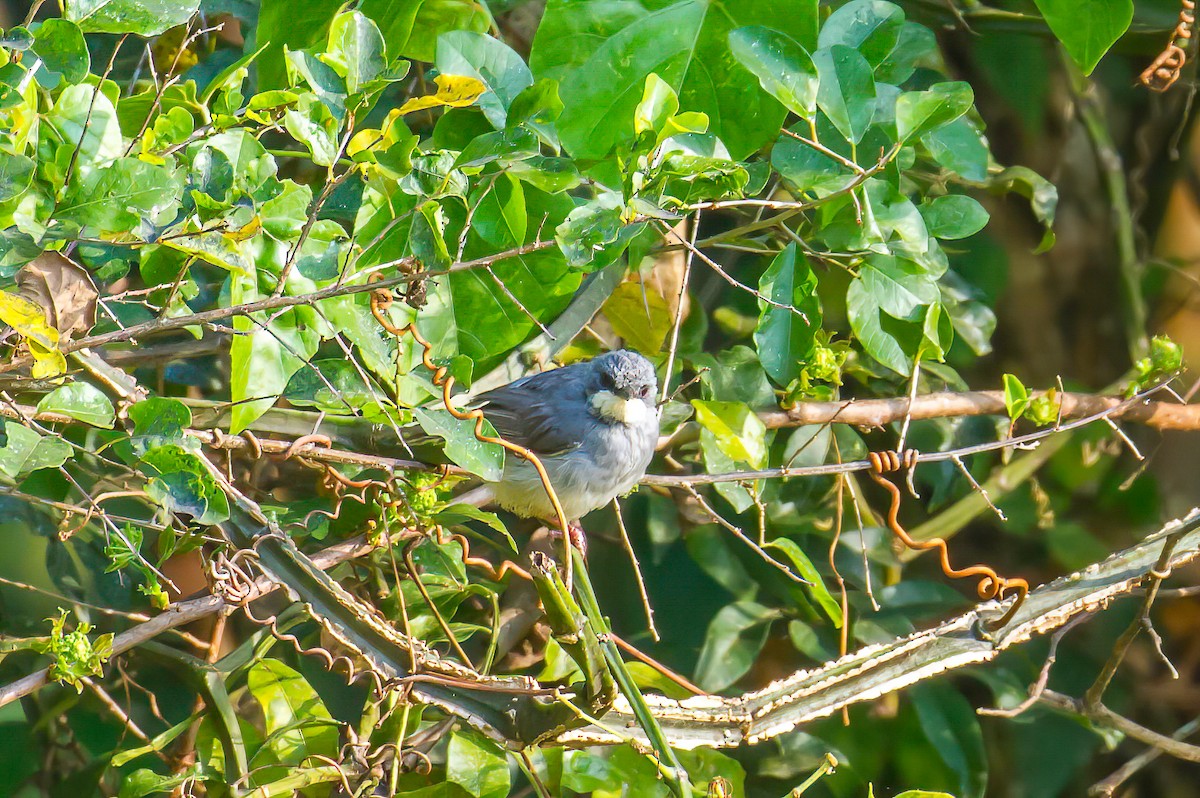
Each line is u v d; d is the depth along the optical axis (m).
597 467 8.12
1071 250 10.39
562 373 8.53
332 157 5.43
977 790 8.71
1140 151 10.35
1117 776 8.54
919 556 10.13
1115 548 10.37
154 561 8.59
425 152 5.87
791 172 7.20
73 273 5.96
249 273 5.59
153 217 5.11
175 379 8.51
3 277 4.98
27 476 7.78
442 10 7.56
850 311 7.43
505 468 8.29
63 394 5.44
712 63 7.24
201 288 7.89
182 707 8.77
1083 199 10.42
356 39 5.45
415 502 6.66
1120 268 10.30
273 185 5.50
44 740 8.66
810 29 7.24
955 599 9.27
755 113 7.31
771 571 9.05
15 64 4.89
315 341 6.11
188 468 5.51
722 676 8.66
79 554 8.64
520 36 9.38
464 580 7.55
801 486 9.09
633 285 8.82
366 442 7.27
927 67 9.72
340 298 6.14
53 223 4.92
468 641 9.16
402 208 6.53
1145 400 8.51
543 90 5.74
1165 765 9.80
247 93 8.18
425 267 5.78
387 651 6.14
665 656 9.68
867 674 6.41
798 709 6.31
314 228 6.21
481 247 7.11
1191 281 10.44
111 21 5.44
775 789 8.88
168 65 7.88
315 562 6.84
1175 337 10.62
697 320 9.07
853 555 9.08
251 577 6.34
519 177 6.37
